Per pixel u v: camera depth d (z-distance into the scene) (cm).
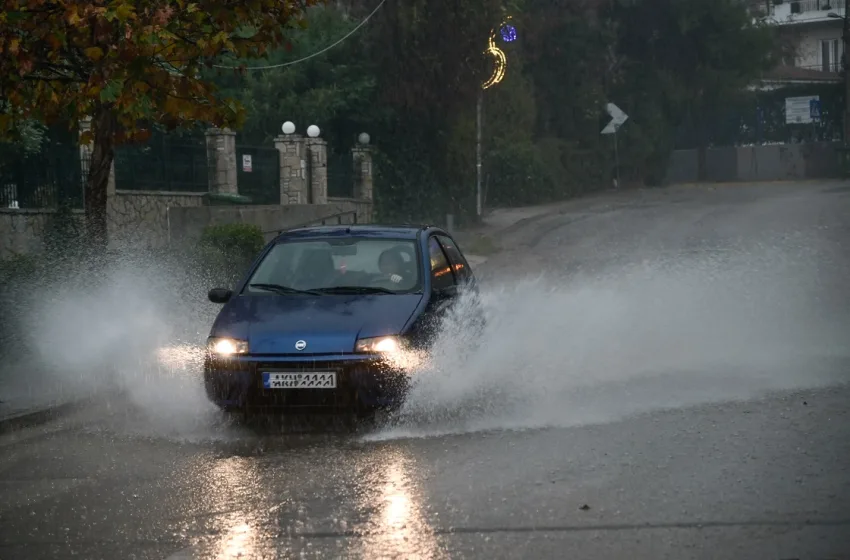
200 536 1483
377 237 2580
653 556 1320
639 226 8294
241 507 1625
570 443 1938
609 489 1617
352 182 8019
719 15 13088
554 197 11469
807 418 2055
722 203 10325
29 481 1855
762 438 1900
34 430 2314
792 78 17175
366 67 8181
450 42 8012
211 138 6138
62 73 2892
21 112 3100
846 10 15775
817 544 1340
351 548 1395
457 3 7919
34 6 2480
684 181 15500
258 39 2839
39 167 4378
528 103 11119
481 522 1484
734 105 14288
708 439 1912
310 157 7181
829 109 16012
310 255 2533
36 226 4244
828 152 15575
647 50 13288
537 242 7588
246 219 5825
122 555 1413
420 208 8544
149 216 5422
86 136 2997
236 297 2439
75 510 1652
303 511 1583
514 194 10938
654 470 1714
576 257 6419
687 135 15750
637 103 13212
